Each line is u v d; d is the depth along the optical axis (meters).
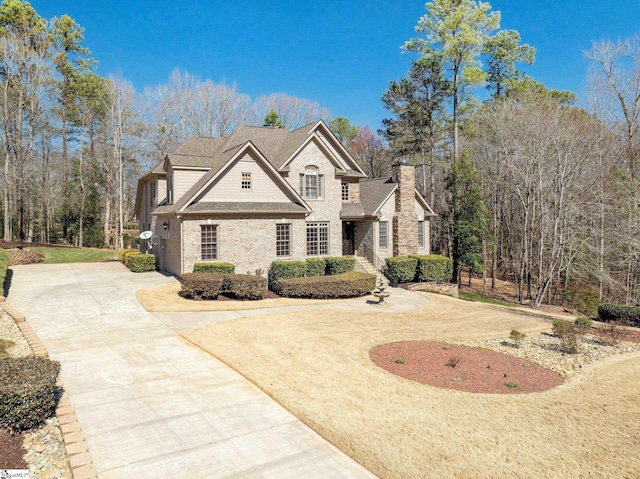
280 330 14.09
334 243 27.98
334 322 15.71
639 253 25.62
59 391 8.84
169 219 25.14
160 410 8.08
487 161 35.31
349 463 6.43
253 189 23.80
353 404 8.47
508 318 18.34
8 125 38.69
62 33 45.78
